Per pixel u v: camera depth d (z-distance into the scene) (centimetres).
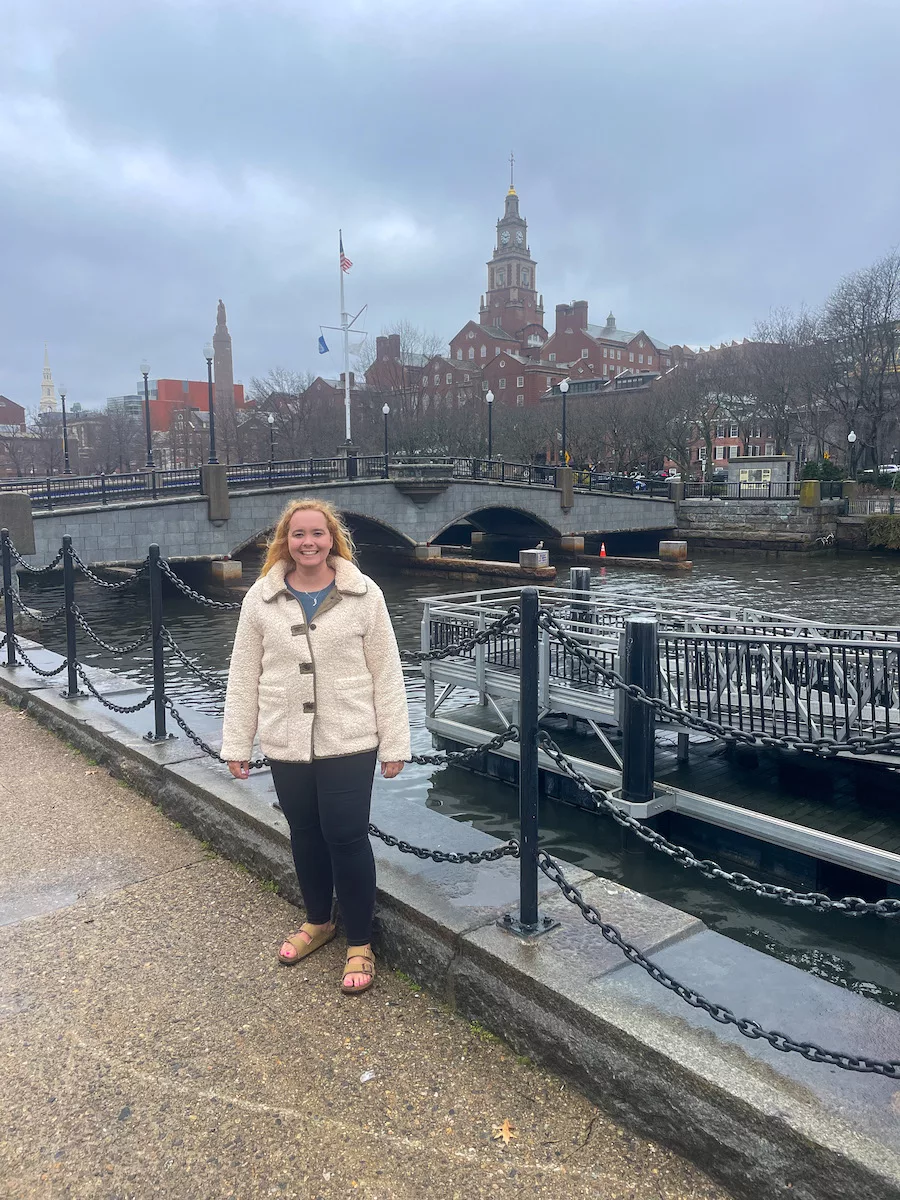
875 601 2684
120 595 3002
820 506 4184
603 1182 230
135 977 333
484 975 299
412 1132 248
